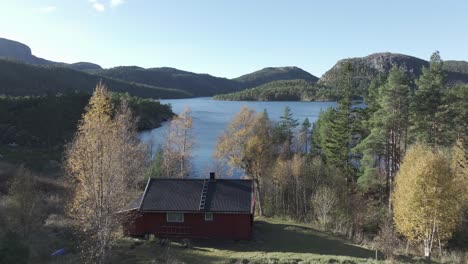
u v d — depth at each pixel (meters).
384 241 27.58
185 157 55.56
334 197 44.69
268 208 47.97
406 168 35.66
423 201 30.55
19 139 78.38
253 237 31.20
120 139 34.78
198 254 25.89
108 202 20.47
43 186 41.34
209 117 152.00
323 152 66.75
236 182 33.06
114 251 24.97
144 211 30.06
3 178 42.88
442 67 42.66
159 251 25.86
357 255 27.28
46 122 81.25
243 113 49.62
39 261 20.36
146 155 60.69
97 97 38.16
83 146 25.66
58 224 28.31
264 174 52.03
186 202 30.81
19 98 96.12
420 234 32.56
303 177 52.44
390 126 43.06
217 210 29.98
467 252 32.81
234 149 48.97
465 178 37.78
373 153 46.62
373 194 51.03
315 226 38.12
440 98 41.41
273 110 176.62
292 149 75.38
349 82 54.03
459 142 41.34
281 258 24.23
